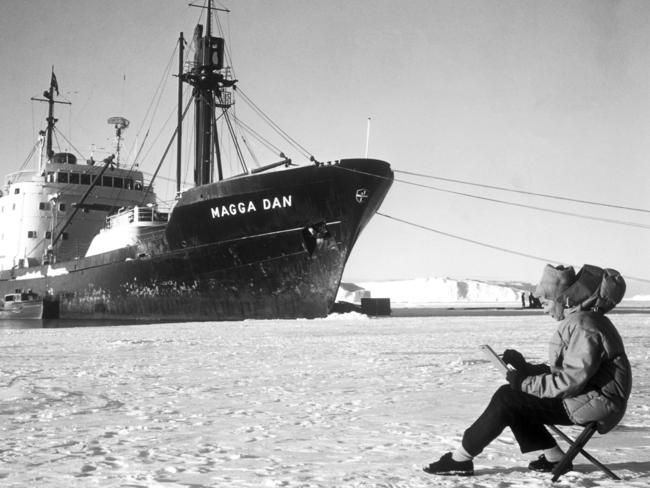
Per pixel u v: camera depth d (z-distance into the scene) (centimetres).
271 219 3472
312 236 3444
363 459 459
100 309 4494
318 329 2631
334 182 3328
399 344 1753
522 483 388
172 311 3988
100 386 914
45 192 5309
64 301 4838
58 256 5256
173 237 3828
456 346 1669
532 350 1517
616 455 471
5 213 5462
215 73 4306
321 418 639
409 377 998
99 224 5428
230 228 3581
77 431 585
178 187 4409
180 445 516
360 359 1320
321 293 3534
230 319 3756
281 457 467
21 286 5359
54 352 1590
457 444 506
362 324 3069
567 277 392
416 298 16675
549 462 424
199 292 3822
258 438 543
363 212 3391
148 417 657
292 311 3609
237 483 388
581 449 393
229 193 3538
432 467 414
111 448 505
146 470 428
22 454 486
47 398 796
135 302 4194
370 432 563
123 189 5506
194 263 3775
